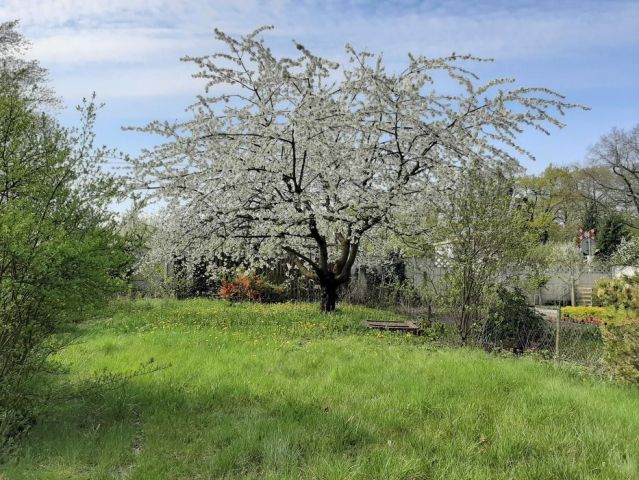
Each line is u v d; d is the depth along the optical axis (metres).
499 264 8.45
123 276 4.62
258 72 10.10
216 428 3.99
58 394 4.18
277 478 3.13
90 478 3.21
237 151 10.30
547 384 5.40
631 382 5.81
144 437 3.96
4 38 17.39
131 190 9.99
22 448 3.61
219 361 6.43
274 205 10.72
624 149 29.30
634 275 6.01
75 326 5.80
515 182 9.25
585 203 35.97
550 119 10.25
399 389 5.07
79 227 4.20
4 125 3.93
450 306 8.71
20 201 3.85
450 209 8.98
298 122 9.42
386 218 11.07
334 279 12.02
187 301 15.03
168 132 10.02
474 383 5.32
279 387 5.16
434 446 3.67
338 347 7.53
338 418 4.11
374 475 3.19
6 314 3.70
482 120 10.42
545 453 3.60
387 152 11.02
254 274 15.68
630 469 3.31
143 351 7.14
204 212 10.94
